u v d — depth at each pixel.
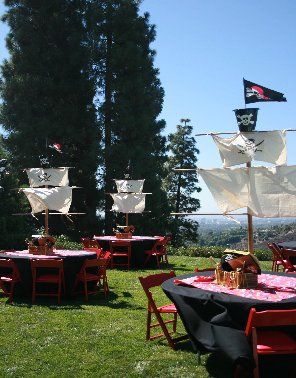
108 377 5.36
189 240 37.22
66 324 7.41
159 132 29.28
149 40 29.45
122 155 26.59
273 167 6.61
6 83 26.78
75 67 26.97
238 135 6.57
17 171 25.91
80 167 26.67
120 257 14.30
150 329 7.03
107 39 28.95
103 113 27.52
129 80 27.62
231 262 5.62
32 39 26.69
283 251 10.56
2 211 19.81
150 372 5.47
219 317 4.89
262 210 6.52
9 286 9.59
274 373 5.30
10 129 26.69
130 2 28.58
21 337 6.75
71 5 28.06
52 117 26.27
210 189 6.76
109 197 27.38
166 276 6.65
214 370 5.50
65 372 5.48
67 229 27.11
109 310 8.35
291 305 4.83
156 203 27.98
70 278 9.22
